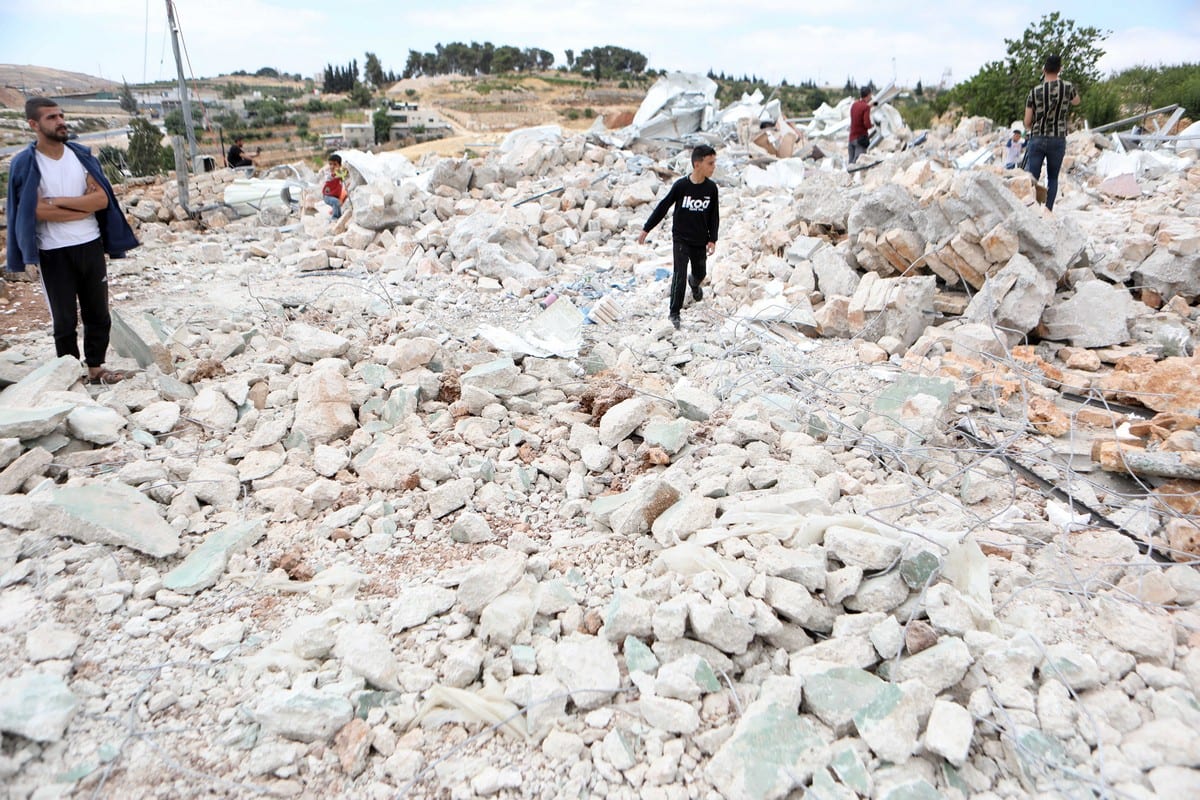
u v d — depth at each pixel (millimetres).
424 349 5660
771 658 2957
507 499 4117
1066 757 2453
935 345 5625
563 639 3045
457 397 5293
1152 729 2484
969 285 6098
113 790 2367
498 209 10828
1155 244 6629
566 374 5641
